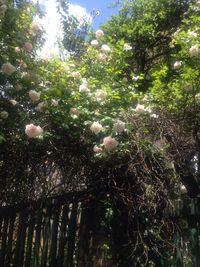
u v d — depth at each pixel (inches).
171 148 141.0
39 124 153.2
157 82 173.2
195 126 145.3
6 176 162.9
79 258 150.9
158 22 377.7
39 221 155.6
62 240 151.6
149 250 142.3
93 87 168.2
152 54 371.2
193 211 118.6
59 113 153.0
